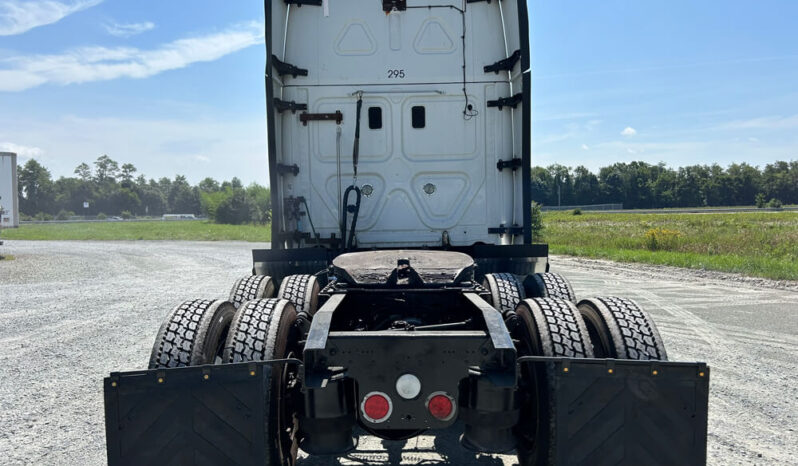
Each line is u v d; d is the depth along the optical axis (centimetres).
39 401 515
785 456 382
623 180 16875
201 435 271
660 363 271
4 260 2242
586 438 273
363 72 557
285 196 557
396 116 559
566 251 2247
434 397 281
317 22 554
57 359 666
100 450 405
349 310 397
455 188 562
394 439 326
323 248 515
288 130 556
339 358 283
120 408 269
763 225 4041
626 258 1888
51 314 989
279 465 290
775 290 1166
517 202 552
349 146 558
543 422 283
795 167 17288
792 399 498
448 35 557
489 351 280
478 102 559
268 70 495
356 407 295
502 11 555
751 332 764
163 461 271
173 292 1268
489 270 514
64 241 3853
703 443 270
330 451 286
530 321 324
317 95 557
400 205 562
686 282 1307
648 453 271
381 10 555
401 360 283
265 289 469
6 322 917
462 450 404
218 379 273
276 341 307
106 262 2125
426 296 391
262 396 273
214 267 1897
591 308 340
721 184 16850
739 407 479
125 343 749
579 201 16775
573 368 274
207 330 317
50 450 405
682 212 10012
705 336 739
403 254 430
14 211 2692
